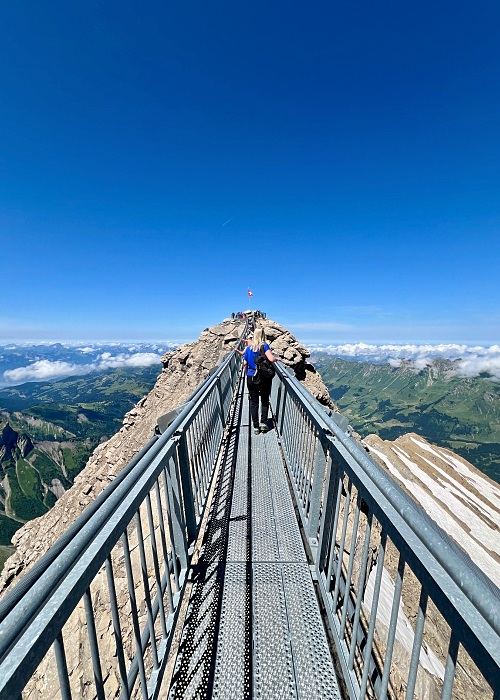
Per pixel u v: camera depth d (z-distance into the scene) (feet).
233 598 11.27
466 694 24.27
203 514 15.79
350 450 8.18
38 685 13.67
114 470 62.54
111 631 14.56
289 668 8.98
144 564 7.42
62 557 4.52
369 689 10.94
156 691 7.58
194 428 15.58
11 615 3.67
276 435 26.53
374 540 23.94
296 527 15.06
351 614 11.62
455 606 3.92
